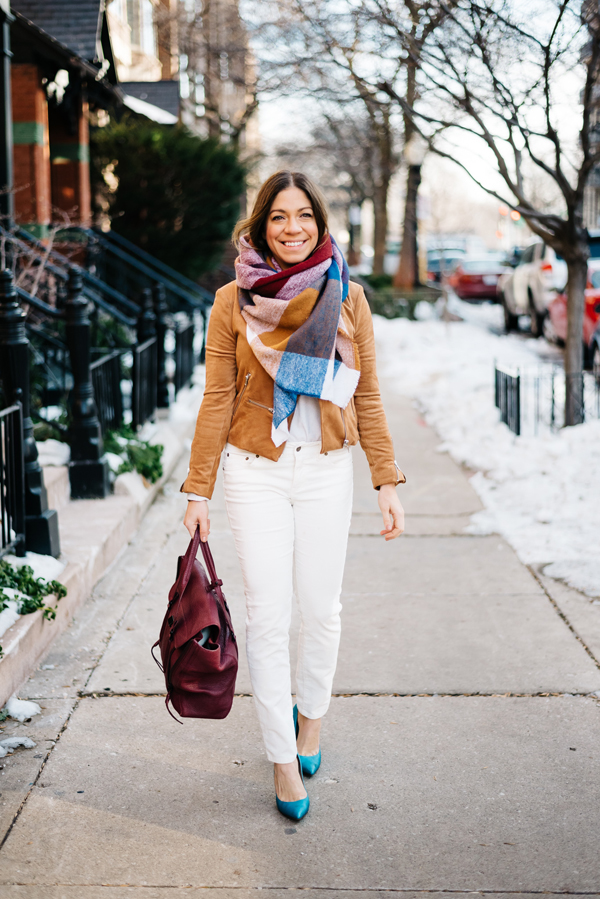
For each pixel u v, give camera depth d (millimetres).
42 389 7008
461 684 3523
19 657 3438
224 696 2498
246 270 2502
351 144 22703
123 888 2375
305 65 9062
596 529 5273
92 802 2760
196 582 2508
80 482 5371
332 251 2551
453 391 10102
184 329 9141
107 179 15203
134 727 3203
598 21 5930
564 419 7699
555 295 13719
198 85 19547
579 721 3240
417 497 6258
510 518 5645
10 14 8203
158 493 6297
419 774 2926
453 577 4703
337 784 2873
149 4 20328
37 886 2379
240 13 12219
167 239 15039
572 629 4016
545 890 2371
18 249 7805
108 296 13016
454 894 2359
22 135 11211
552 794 2807
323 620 2719
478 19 6047
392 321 18484
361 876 2432
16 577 3768
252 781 2891
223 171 15562
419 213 18500
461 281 22641
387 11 6164
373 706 3365
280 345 2445
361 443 2740
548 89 6199
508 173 6770
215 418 2559
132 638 3941
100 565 4633
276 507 2574
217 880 2412
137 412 6695
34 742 3088
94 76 11992
